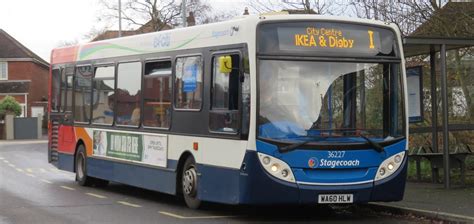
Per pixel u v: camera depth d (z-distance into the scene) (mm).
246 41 9320
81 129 15141
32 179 17609
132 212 10836
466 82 16906
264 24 9312
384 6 16562
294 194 9078
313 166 9133
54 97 16922
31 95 61250
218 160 9875
